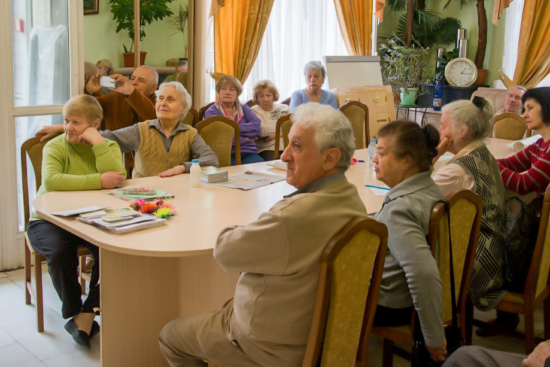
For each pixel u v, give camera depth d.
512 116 4.50
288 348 1.60
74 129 2.63
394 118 5.59
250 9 5.11
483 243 2.27
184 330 1.85
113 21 4.04
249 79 5.47
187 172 3.02
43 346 2.63
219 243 1.63
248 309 1.61
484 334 2.79
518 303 2.29
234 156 4.27
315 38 5.95
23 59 3.41
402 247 1.81
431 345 1.80
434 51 6.88
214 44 5.02
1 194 3.39
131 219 2.11
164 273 2.35
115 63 4.12
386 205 1.91
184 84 4.77
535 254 2.21
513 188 2.97
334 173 1.64
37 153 2.87
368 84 5.82
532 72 6.10
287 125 3.88
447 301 2.03
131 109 3.82
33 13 3.42
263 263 1.53
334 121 1.61
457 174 2.32
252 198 2.54
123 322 2.27
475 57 6.68
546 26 5.93
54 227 2.64
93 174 2.58
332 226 1.52
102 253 2.16
